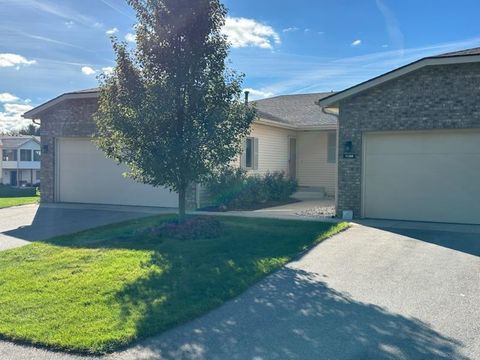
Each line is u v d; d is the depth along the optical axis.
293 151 22.53
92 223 12.76
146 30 10.05
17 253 8.77
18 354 4.57
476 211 12.38
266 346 4.75
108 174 17.34
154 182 10.35
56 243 9.66
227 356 4.54
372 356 4.52
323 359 4.47
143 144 10.00
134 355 4.55
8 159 57.69
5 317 5.42
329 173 21.91
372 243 9.62
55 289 6.45
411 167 13.02
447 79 12.23
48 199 18.20
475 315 5.57
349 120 13.41
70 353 4.58
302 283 6.84
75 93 17.11
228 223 11.88
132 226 11.80
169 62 9.95
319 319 5.46
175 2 9.77
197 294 6.23
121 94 9.92
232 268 7.46
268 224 11.75
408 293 6.38
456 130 12.43
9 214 14.89
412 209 13.05
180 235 9.84
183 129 10.11
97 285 6.61
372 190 13.45
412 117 12.62
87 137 17.44
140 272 7.25
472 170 12.40
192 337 4.96
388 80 12.72
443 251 8.87
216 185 15.74
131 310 5.62
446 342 4.82
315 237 9.95
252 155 18.62
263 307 5.86
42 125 18.12
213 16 10.07
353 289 6.55
